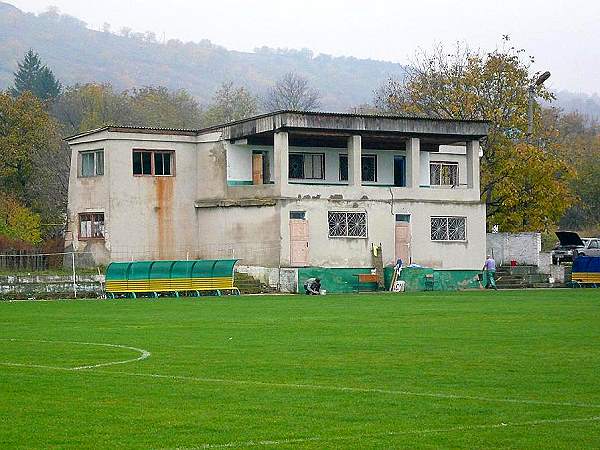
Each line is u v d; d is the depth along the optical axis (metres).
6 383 25.56
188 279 68.00
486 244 83.62
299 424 20.23
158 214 78.50
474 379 25.98
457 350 32.44
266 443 18.52
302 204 73.62
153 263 66.88
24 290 64.06
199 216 80.06
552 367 28.25
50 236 96.06
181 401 22.84
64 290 65.12
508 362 29.34
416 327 41.09
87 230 78.88
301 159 80.25
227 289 69.56
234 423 20.33
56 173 99.19
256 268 74.56
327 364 29.00
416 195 78.12
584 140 159.25
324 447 18.20
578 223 143.12
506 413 21.33
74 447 18.31
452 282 78.75
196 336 37.56
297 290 71.62
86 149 78.88
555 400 22.88
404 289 75.06
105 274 67.06
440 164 87.69
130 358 30.75
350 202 75.50
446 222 79.50
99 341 35.97
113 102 146.88
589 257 80.62
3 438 19.05
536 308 52.81
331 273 73.31
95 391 24.28
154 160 78.62
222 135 78.19
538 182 87.69
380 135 76.81
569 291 73.06
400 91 104.56
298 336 37.38
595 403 22.50
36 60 177.25
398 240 77.44
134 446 18.33
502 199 88.12
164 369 28.16
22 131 97.88
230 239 77.00
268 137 76.69
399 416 21.03
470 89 91.81
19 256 69.00
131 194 77.31
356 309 52.62
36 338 37.19
